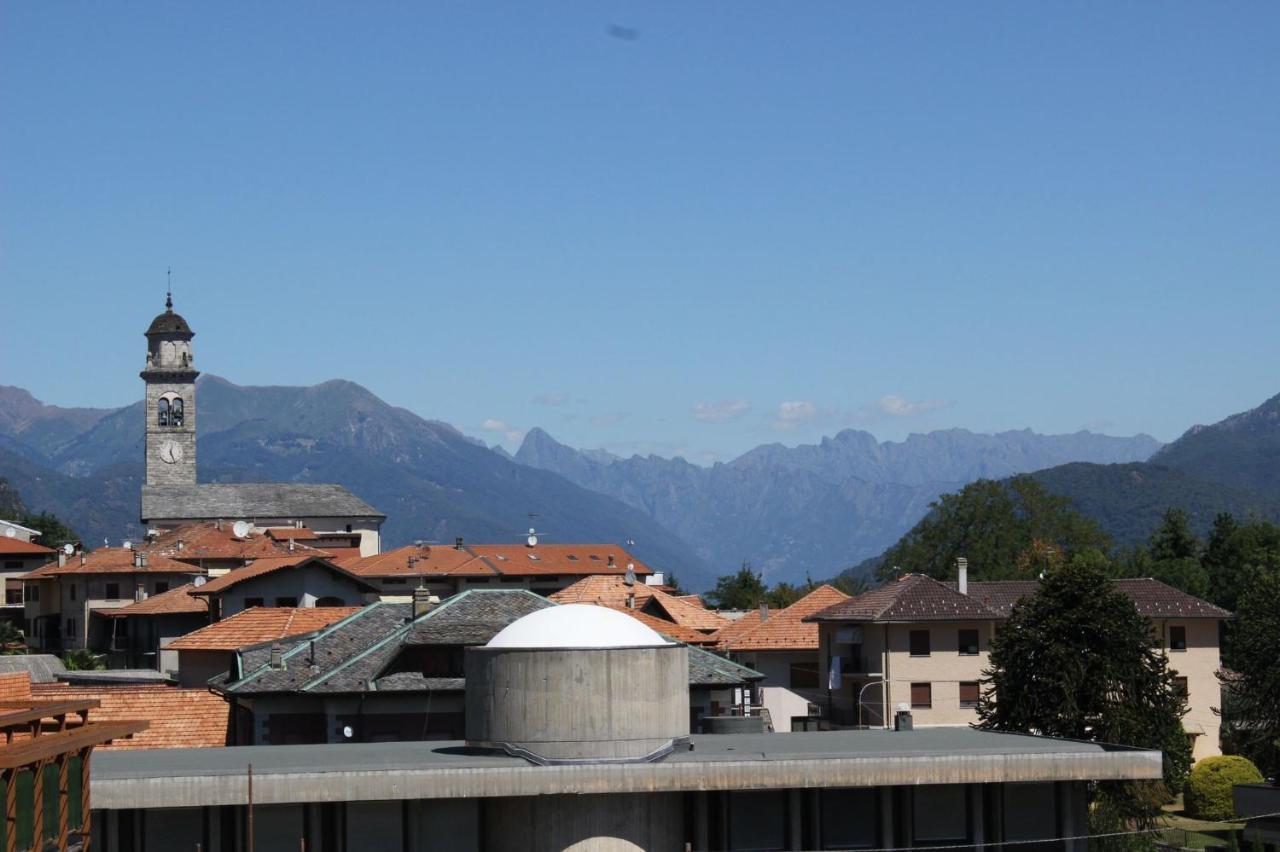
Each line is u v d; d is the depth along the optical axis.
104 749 57.94
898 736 57.88
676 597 135.62
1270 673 90.56
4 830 33.47
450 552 164.50
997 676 83.75
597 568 164.62
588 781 46.47
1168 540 192.25
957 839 49.78
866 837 49.34
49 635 160.12
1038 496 198.12
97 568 151.38
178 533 169.12
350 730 67.38
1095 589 82.69
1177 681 106.12
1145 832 73.75
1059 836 50.25
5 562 184.12
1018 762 48.66
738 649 112.69
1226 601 166.12
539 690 47.97
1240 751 95.88
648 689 48.50
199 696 71.75
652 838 47.69
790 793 48.91
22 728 40.56
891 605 105.69
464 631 71.62
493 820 47.56
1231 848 72.12
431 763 47.50
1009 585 118.56
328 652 71.38
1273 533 177.75
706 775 46.88
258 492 198.38
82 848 39.75
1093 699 81.00
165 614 133.25
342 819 46.56
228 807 46.09
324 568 113.56
